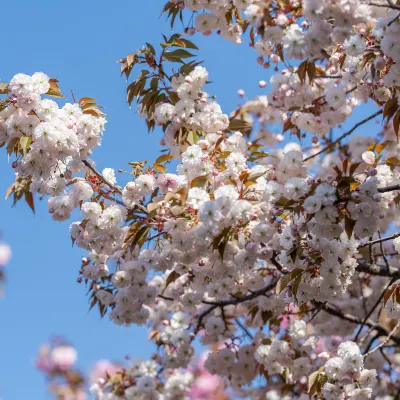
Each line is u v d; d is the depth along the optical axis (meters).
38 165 5.08
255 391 7.73
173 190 5.32
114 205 5.45
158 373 7.32
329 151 7.70
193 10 5.86
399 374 8.30
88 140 5.32
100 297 6.45
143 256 6.02
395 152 7.62
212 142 5.82
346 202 4.50
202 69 5.96
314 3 4.54
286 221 5.29
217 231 4.64
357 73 5.86
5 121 5.11
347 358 5.18
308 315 7.80
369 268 6.06
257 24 4.82
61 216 5.58
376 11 5.48
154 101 6.09
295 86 6.09
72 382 4.99
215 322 7.12
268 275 6.93
